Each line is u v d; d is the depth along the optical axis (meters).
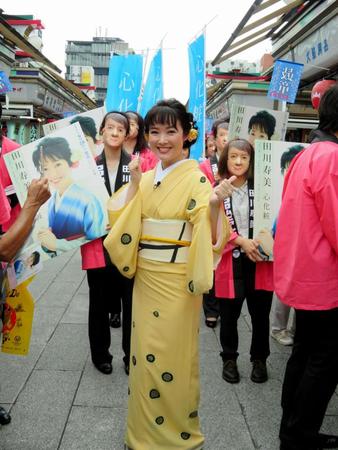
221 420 2.51
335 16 5.03
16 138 12.10
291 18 6.25
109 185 2.95
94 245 2.83
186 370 2.04
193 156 4.52
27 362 3.12
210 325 3.94
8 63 8.36
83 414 2.52
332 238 1.95
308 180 1.99
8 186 2.58
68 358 3.20
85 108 19.73
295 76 4.53
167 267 1.99
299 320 2.21
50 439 2.30
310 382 2.09
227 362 2.97
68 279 5.13
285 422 2.28
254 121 3.35
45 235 2.66
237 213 2.86
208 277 1.85
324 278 2.01
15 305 2.49
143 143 3.52
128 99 5.67
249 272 2.90
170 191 2.00
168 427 2.08
